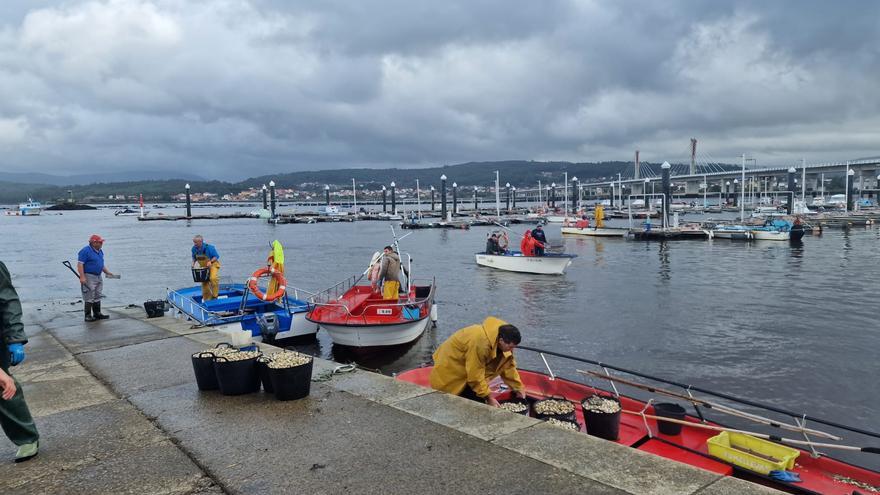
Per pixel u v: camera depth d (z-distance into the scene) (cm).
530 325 1881
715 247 4691
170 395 636
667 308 2142
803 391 1237
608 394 783
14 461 462
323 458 454
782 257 3866
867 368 1381
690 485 396
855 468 609
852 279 2797
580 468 427
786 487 562
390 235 7050
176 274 3447
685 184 17588
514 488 397
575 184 11919
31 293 2912
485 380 649
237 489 406
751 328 1800
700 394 1211
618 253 4322
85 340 979
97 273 1209
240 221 12256
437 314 2042
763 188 18825
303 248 5231
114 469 445
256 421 541
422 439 488
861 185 14975
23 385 694
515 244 5853
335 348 1577
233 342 891
